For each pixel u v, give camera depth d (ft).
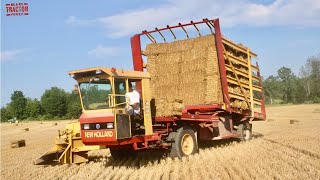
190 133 42.52
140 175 31.86
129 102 35.58
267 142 53.62
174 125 42.14
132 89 37.68
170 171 33.99
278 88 404.98
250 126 58.44
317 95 379.14
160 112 39.65
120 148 41.34
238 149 45.85
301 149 43.93
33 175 35.42
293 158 37.55
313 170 30.60
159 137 39.65
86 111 36.73
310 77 383.65
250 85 56.34
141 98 38.29
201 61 46.91
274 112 193.98
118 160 42.32
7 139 96.48
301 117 135.23
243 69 54.54
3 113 354.54
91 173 34.35
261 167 32.78
